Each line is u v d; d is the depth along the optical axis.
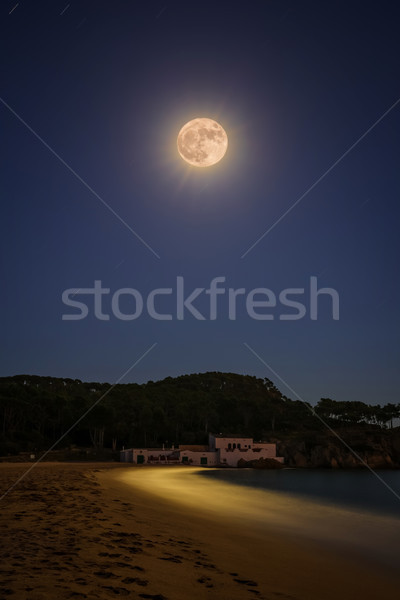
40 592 9.41
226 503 39.97
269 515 33.25
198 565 14.23
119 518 21.73
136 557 13.91
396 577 16.95
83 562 12.47
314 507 42.19
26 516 20.02
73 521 19.33
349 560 19.33
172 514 27.22
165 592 10.78
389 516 37.56
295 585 13.85
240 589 12.21
